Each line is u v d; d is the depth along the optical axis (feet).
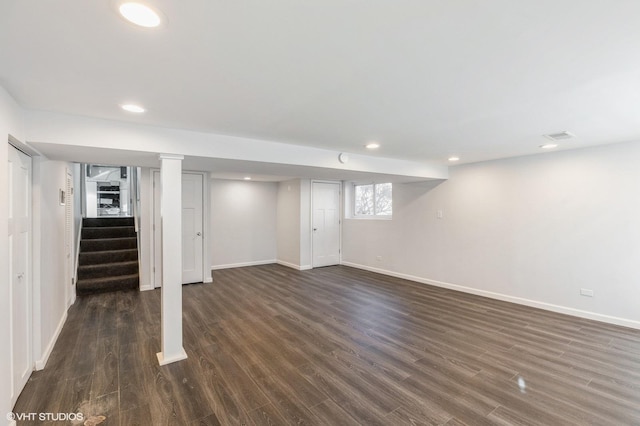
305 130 9.71
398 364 9.00
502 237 15.15
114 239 19.25
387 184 21.84
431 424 6.50
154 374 8.47
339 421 6.59
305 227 22.89
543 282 13.85
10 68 5.32
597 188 12.28
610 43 4.69
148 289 17.11
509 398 7.39
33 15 3.83
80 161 11.02
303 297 15.79
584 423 6.53
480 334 11.14
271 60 5.20
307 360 9.23
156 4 3.66
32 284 8.57
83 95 6.62
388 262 20.93
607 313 12.16
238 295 16.16
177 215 9.43
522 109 7.79
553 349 9.94
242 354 9.63
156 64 5.28
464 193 16.69
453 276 17.22
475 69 5.59
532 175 14.08
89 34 4.32
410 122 8.89
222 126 9.16
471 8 3.83
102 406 7.10
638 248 11.44
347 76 5.86
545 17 4.03
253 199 24.40
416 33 4.41
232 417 6.73
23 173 8.05
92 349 9.97
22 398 7.38
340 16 3.98
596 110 7.86
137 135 8.83
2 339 6.05
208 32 4.32
